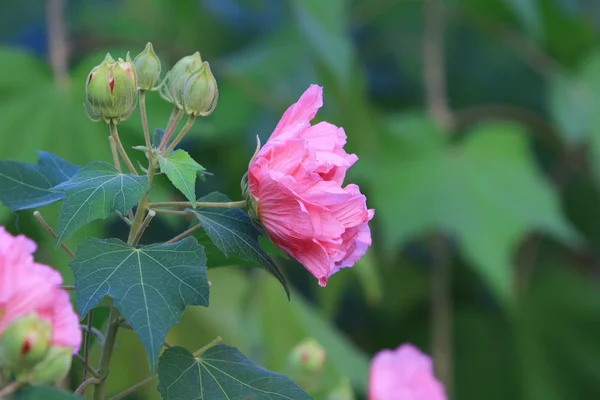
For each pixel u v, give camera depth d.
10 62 1.39
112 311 1.03
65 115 1.39
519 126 1.87
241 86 1.70
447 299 1.85
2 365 0.96
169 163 1.01
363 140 1.67
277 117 1.78
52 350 0.97
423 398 1.28
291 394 1.02
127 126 1.36
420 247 1.90
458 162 1.71
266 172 1.01
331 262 1.02
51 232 1.05
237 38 1.90
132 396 1.39
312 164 1.01
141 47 1.76
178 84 1.02
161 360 1.02
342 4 1.56
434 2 1.82
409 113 1.82
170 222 1.33
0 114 1.38
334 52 1.51
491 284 1.64
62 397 0.96
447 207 1.67
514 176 1.71
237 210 1.04
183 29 1.82
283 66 1.75
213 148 1.72
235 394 1.01
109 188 1.00
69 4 1.87
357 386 1.46
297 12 1.53
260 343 1.48
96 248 1.00
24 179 1.07
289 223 1.02
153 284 0.99
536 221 1.69
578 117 1.83
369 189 1.67
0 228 0.99
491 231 1.67
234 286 1.53
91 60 1.42
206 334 1.47
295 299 1.49
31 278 0.97
